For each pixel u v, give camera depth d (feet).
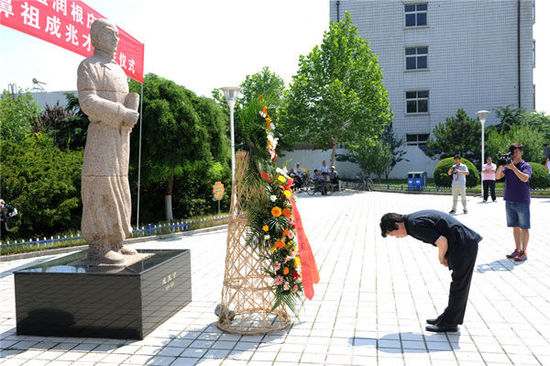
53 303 14.20
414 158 93.40
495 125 91.76
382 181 90.74
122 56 26.07
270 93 15.99
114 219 15.69
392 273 20.92
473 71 95.40
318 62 75.51
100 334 13.97
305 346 12.88
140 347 13.15
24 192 31.35
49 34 20.16
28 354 12.82
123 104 16.15
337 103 71.92
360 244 28.45
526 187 21.77
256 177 14.38
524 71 93.50
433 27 96.68
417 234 13.43
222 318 14.75
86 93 14.94
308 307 16.34
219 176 47.57
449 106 96.58
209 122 40.32
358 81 76.28
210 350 12.80
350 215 43.80
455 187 42.16
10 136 50.49
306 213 46.60
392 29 97.76
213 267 23.47
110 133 15.52
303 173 78.23
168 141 36.52
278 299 13.94
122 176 15.99
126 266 14.84
